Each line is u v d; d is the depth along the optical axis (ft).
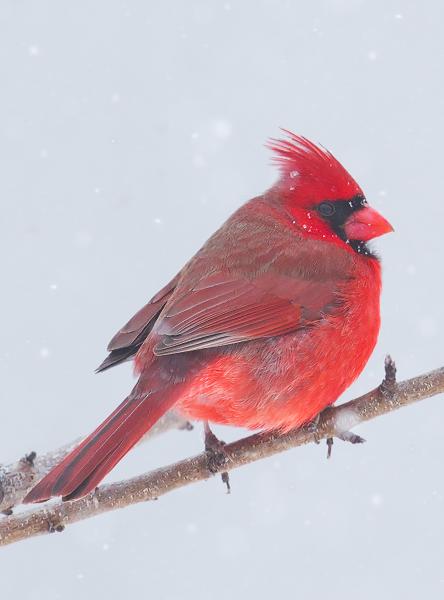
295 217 30.22
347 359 28.78
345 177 30.27
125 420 25.89
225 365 27.50
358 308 29.04
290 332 28.32
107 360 29.94
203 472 27.20
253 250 29.35
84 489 24.06
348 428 27.53
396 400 27.09
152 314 30.09
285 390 27.76
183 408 27.81
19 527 25.07
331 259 29.40
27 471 25.08
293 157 30.58
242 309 28.27
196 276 29.12
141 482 26.40
